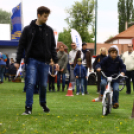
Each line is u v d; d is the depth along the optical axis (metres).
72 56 14.30
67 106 8.56
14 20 27.61
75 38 17.19
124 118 6.52
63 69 14.28
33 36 6.46
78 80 13.01
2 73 20.31
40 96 6.96
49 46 6.66
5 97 10.98
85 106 8.64
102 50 12.12
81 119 6.25
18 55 6.56
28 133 4.81
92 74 19.34
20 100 9.98
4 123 5.61
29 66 6.54
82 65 13.03
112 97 7.40
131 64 13.37
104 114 6.92
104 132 4.97
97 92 13.56
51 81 14.41
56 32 16.52
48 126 5.40
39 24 6.56
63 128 5.25
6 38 40.91
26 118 6.20
